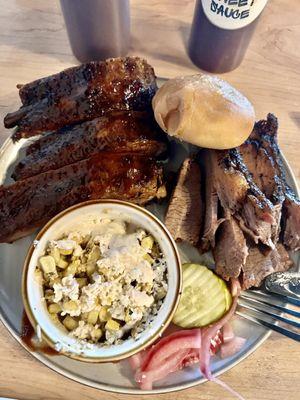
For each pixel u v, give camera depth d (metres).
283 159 0.25
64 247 0.21
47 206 0.22
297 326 0.21
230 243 0.23
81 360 0.19
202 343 0.21
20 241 0.24
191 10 0.32
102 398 0.22
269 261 0.23
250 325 0.22
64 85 0.24
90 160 0.22
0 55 0.30
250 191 0.22
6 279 0.22
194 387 0.22
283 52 0.31
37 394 0.22
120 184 0.22
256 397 0.22
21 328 0.21
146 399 0.22
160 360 0.21
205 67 0.30
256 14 0.25
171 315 0.20
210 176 0.24
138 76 0.24
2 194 0.22
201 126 0.21
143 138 0.23
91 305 0.20
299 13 0.32
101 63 0.24
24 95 0.25
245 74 0.30
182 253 0.24
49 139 0.24
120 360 0.20
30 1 0.32
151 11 0.32
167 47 0.31
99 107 0.24
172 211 0.24
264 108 0.29
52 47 0.30
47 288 0.21
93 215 0.22
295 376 0.22
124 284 0.21
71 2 0.25
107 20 0.27
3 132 0.27
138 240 0.22
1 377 0.22
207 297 0.22
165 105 0.21
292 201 0.23
